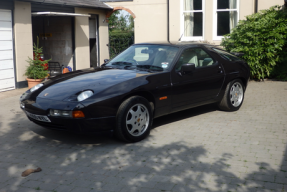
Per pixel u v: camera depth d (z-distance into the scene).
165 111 5.22
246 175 3.63
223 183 3.45
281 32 9.98
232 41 10.32
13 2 9.20
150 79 4.94
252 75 10.30
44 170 3.85
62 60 12.91
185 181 3.51
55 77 5.42
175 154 4.29
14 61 9.40
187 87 5.48
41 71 9.55
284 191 3.25
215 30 12.37
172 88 5.21
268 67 10.11
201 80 5.73
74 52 12.62
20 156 4.29
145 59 5.64
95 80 4.83
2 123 5.85
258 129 5.35
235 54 7.14
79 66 12.91
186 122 5.84
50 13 9.92
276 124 5.62
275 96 8.02
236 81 6.50
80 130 4.29
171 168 3.85
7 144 4.76
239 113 6.43
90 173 3.75
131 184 3.46
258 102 7.39
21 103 4.89
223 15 12.26
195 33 12.77
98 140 4.88
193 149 4.46
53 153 4.39
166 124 5.73
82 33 12.95
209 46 6.35
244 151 4.36
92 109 4.25
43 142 4.83
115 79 4.79
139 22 13.59
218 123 5.74
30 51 9.91
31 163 4.06
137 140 4.74
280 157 4.14
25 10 9.66
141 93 4.86
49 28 12.95
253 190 3.28
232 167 3.85
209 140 4.84
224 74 6.19
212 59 6.14
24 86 9.74
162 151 4.40
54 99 4.45
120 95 4.46
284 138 4.88
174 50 5.64
